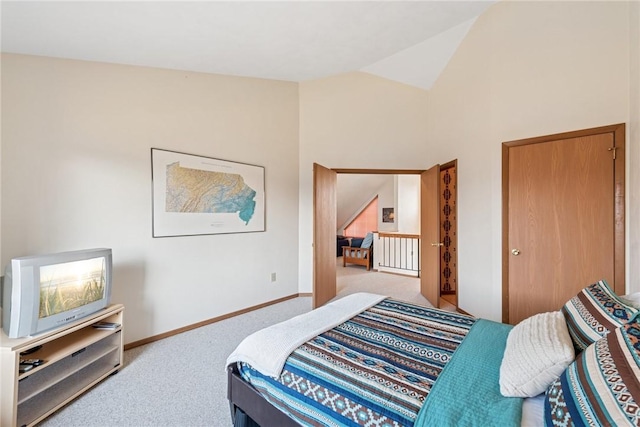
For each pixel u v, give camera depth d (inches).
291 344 58.6
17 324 65.7
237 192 137.4
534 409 40.2
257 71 136.6
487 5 112.5
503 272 110.0
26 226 84.5
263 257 149.7
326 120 167.9
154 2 78.7
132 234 104.5
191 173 120.7
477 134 123.2
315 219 143.9
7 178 82.1
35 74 87.1
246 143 141.6
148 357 97.7
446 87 147.3
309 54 124.5
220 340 111.0
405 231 271.6
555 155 97.2
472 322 69.7
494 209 114.1
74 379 81.0
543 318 55.1
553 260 98.5
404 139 167.8
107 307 87.8
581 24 91.2
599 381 32.5
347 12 98.1
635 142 80.7
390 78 166.4
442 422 37.4
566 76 94.3
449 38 131.5
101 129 98.2
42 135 87.5
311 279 169.0
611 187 87.4
